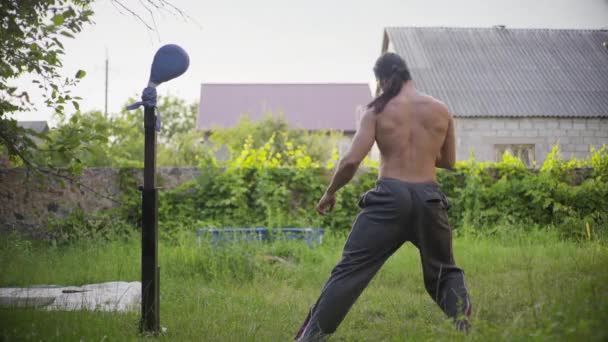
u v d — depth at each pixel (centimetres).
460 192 999
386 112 339
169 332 365
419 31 2233
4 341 311
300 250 743
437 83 1962
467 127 1858
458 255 705
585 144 1877
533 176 1009
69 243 871
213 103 3481
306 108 3538
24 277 588
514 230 891
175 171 979
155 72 359
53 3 428
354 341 349
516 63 2092
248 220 953
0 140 443
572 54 2150
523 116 1852
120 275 606
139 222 934
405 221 327
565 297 280
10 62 442
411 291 541
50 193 925
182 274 636
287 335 371
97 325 355
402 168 334
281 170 989
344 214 973
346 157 338
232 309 445
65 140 456
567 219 906
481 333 263
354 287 325
